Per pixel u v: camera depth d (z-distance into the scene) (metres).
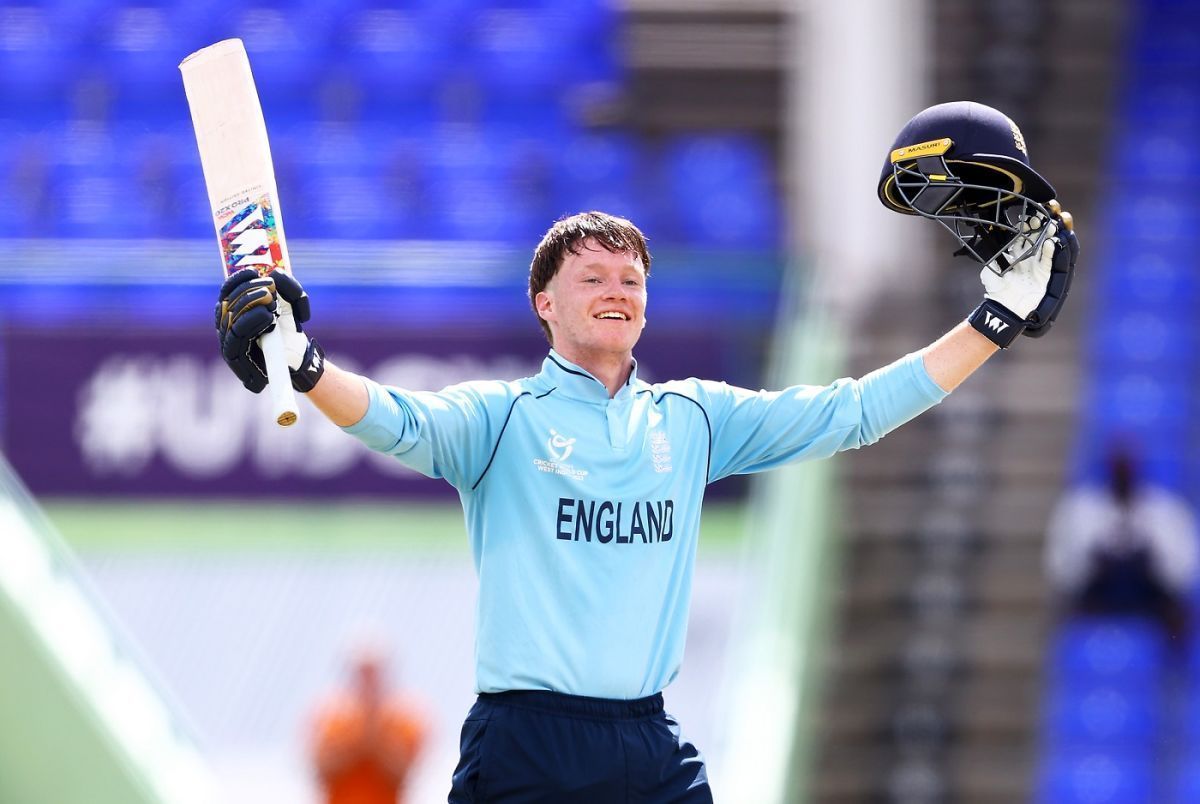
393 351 27.22
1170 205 35.06
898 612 27.52
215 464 26.75
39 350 26.95
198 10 40.84
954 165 9.97
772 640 23.95
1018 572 27.83
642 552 9.26
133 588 26.20
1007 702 26.98
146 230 36.56
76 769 20.61
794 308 27.00
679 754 9.32
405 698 25.17
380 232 36.22
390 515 26.61
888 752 26.50
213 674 25.61
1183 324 33.00
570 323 9.46
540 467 9.27
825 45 34.81
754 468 10.07
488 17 40.19
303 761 24.84
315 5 40.66
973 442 29.25
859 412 9.84
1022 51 35.75
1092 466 30.56
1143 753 27.84
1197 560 29.17
